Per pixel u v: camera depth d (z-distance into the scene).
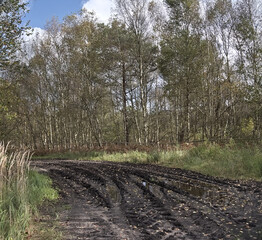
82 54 26.52
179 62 23.78
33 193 7.23
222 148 14.12
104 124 40.28
